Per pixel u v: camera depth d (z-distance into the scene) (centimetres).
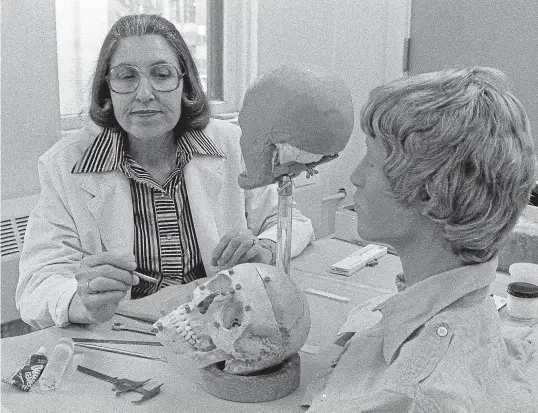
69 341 117
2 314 221
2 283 219
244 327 100
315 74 103
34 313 133
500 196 81
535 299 127
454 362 79
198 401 102
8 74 218
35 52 223
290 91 102
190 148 165
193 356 104
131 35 148
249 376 102
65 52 241
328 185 315
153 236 160
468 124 78
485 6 277
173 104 150
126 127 151
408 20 298
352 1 306
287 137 103
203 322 105
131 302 139
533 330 123
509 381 89
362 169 90
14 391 103
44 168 159
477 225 81
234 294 103
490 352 84
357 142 313
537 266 145
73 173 156
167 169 164
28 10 218
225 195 173
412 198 83
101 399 102
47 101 229
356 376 90
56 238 151
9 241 219
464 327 82
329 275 155
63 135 240
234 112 292
